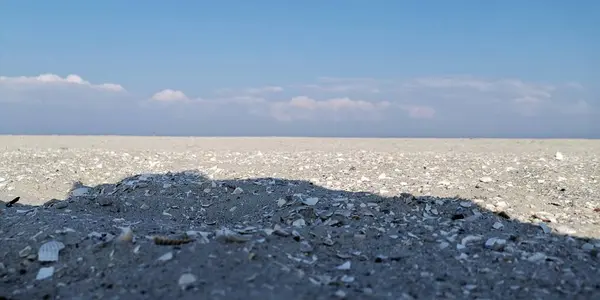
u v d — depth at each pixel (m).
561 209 1.02
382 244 0.76
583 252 0.74
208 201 1.06
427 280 0.63
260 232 0.77
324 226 0.82
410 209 0.95
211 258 0.62
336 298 0.55
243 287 0.55
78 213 0.91
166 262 0.61
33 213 0.86
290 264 0.64
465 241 0.77
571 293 0.59
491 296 0.59
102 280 0.59
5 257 0.67
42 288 0.59
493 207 0.99
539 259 0.70
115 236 0.71
